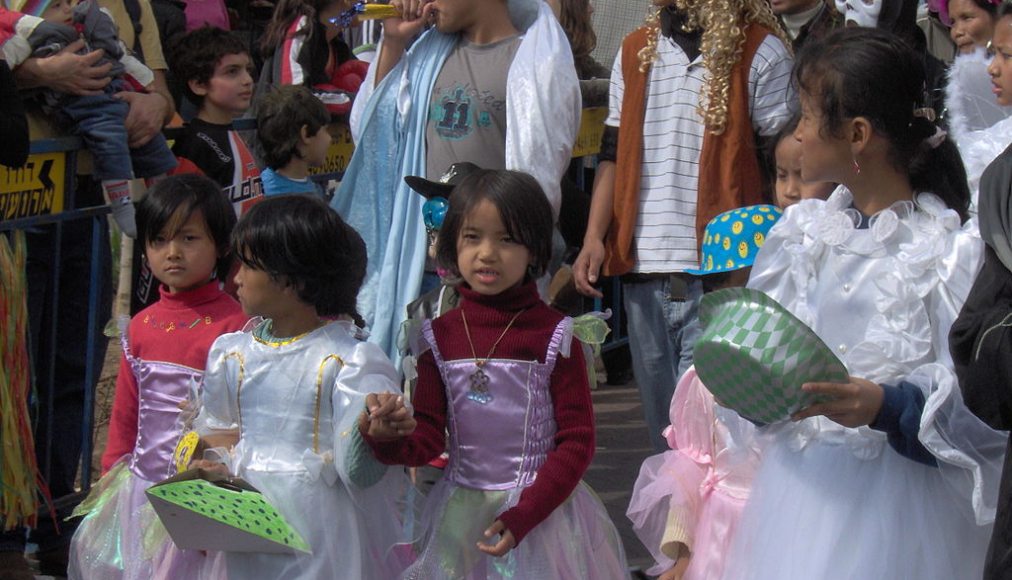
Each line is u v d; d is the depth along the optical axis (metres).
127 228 4.70
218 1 8.01
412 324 3.44
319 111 5.30
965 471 2.59
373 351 3.26
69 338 4.71
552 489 3.15
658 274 4.48
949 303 2.61
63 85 4.44
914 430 2.54
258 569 3.14
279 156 5.27
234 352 3.34
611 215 4.61
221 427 3.36
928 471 2.66
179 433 3.63
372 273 4.72
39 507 4.52
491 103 4.57
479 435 3.27
